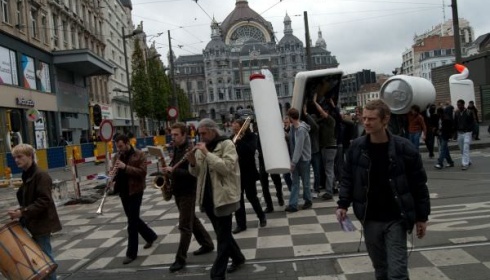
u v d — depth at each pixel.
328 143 9.70
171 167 5.91
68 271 6.13
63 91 33.03
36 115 19.59
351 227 3.96
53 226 4.89
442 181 10.85
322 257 5.80
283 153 8.14
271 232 7.27
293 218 8.12
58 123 31.67
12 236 4.27
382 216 3.70
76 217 10.06
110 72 37.91
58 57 31.39
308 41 26.44
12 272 4.21
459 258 5.33
